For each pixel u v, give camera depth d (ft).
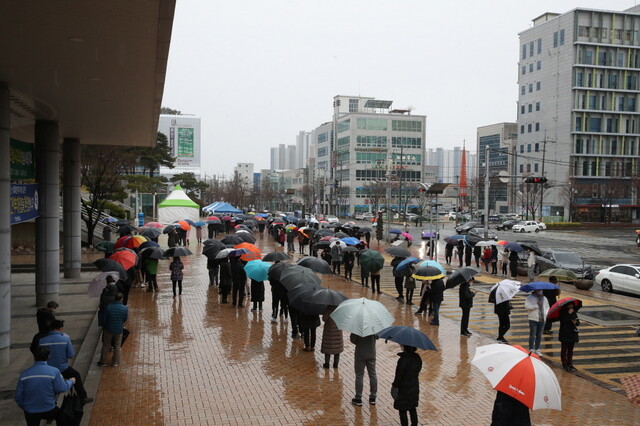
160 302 58.95
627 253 131.13
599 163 279.69
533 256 79.36
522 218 263.90
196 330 46.88
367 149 334.03
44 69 35.37
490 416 29.14
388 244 139.74
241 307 56.59
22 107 49.65
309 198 351.05
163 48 30.83
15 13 25.20
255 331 46.78
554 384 20.75
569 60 275.39
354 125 333.62
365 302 30.04
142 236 73.31
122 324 36.45
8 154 37.68
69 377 26.84
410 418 26.71
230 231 162.71
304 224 130.82
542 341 45.85
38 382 22.29
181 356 39.22
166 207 164.55
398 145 339.36
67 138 72.54
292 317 44.39
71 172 73.10
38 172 57.16
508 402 21.65
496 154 393.70
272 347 41.93
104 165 106.22
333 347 36.09
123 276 44.47
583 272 82.38
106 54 32.12
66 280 71.87
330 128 382.01
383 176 312.29
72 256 73.61
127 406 29.60
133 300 59.93
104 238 104.22
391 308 59.00
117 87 41.01
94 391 31.73
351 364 37.96
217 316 52.44
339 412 29.30
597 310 60.03
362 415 28.91
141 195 215.31
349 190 329.52
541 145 293.43
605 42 276.62
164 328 47.44
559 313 38.09
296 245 127.65
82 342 42.24
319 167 402.93
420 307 55.62
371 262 65.98
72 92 42.88
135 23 26.61
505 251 88.58
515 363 21.22
